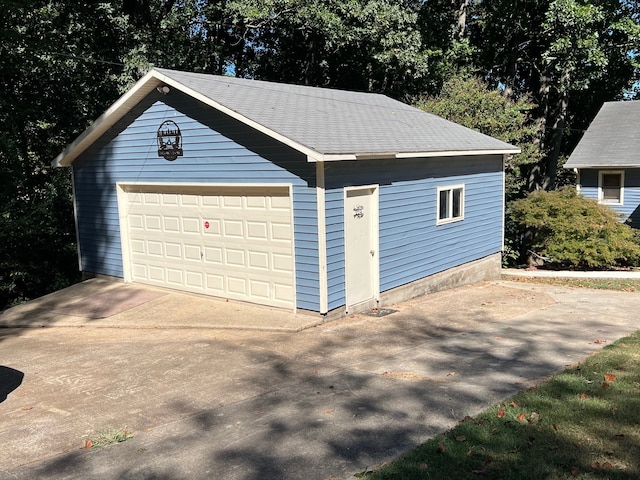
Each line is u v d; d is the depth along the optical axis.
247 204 10.18
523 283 14.29
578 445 4.57
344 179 9.41
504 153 14.21
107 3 17.64
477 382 6.30
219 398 6.10
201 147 10.61
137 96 11.34
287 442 4.92
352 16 19.38
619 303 11.38
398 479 4.13
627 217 21.20
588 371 6.47
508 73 26.52
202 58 21.56
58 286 14.59
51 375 7.23
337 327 9.08
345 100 14.18
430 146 11.34
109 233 12.96
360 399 5.90
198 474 4.41
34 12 17.25
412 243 11.41
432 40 22.92
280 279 9.85
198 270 11.27
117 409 5.90
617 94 28.78
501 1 24.27
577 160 21.50
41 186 18.23
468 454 4.46
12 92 17.08
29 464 4.71
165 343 8.54
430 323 9.42
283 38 23.67
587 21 20.05
